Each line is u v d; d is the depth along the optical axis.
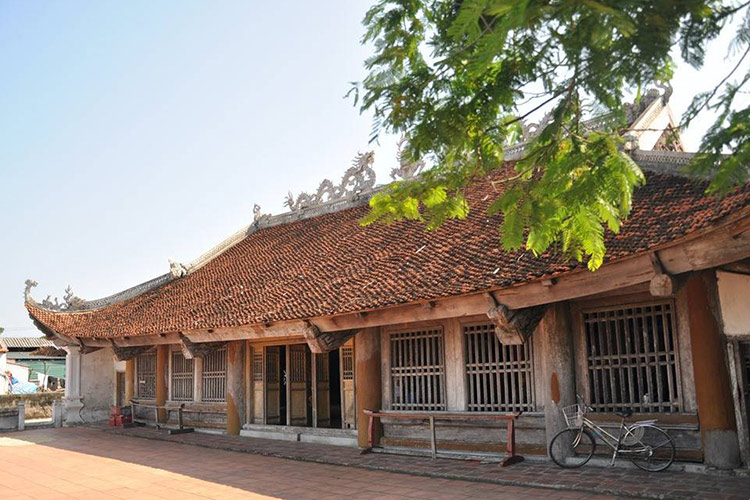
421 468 10.27
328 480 9.84
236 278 17.22
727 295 8.63
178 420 17.48
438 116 4.12
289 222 20.92
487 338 11.27
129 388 19.95
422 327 12.05
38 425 20.28
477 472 9.66
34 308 20.02
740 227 6.76
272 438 14.82
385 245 14.02
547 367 10.11
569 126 4.48
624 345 9.72
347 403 13.71
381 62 4.26
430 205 4.69
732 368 8.56
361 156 18.94
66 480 10.62
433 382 11.84
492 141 4.32
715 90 3.64
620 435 9.12
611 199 3.85
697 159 3.69
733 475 8.22
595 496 7.91
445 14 4.20
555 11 2.98
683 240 7.21
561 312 10.13
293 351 15.26
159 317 16.45
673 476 8.46
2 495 9.53
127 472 11.22
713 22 3.45
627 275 7.92
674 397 9.12
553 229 4.56
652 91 12.65
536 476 9.08
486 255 10.52
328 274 13.80
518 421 10.52
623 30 2.95
